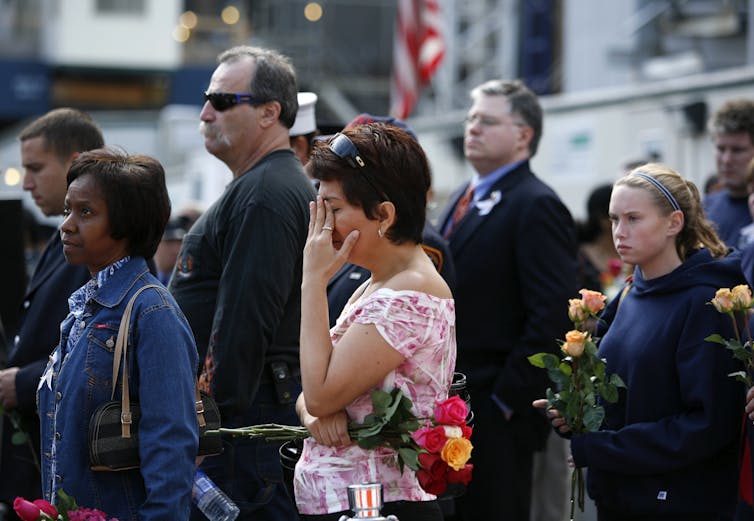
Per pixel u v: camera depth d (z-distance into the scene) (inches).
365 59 2883.9
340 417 366.9
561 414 454.9
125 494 387.2
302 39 2847.0
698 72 1419.8
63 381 391.9
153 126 2071.9
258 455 501.4
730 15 1376.7
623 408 472.4
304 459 379.9
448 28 1957.4
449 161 1437.0
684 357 454.9
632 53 1525.6
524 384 606.9
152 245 409.4
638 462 452.4
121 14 3248.0
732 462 462.0
